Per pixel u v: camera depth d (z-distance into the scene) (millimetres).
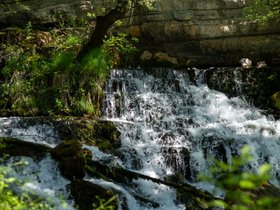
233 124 13375
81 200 8031
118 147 11664
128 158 10961
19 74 13164
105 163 9984
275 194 7184
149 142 12164
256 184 2768
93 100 13289
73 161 8867
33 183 8344
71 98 12945
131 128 12250
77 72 13258
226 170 2930
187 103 15258
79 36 15672
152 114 13938
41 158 9094
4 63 13883
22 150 9172
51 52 14047
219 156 11875
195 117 14336
